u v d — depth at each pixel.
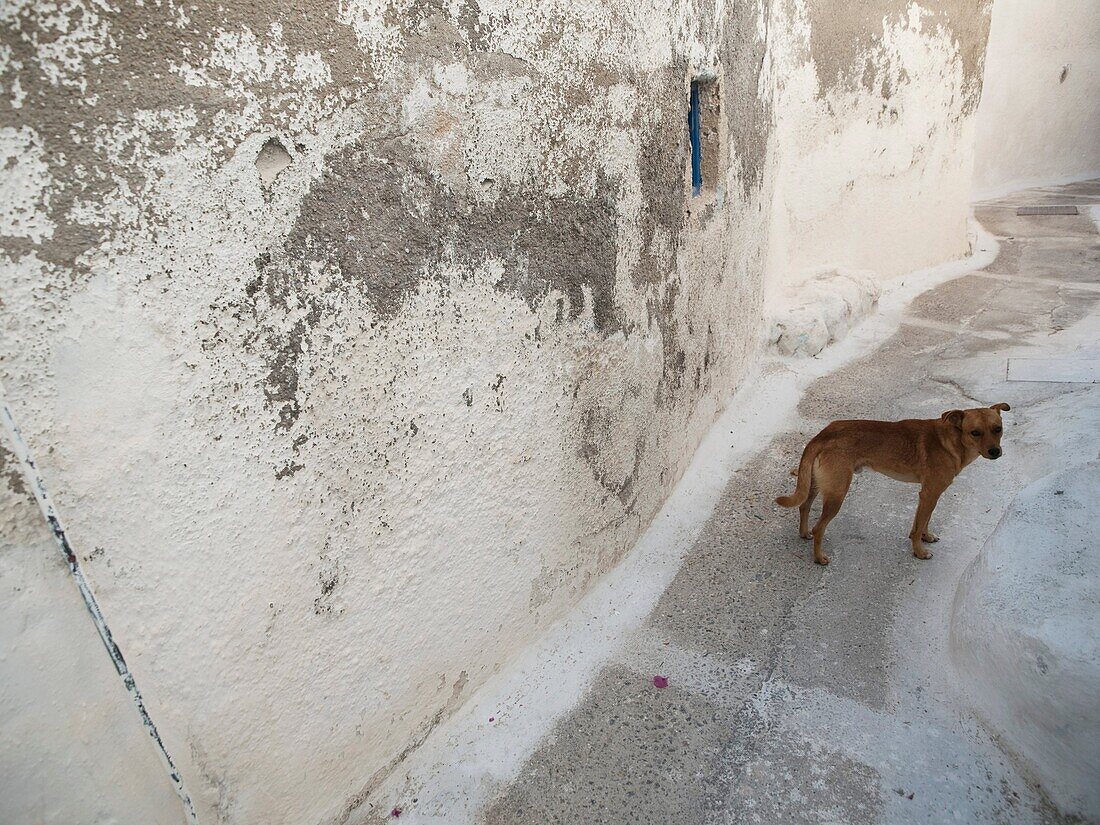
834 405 4.66
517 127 2.01
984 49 7.99
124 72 1.13
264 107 1.34
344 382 1.63
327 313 1.56
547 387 2.38
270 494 1.52
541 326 2.29
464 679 2.32
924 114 7.27
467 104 1.82
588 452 2.73
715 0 3.31
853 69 6.16
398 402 1.80
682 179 3.17
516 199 2.06
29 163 1.05
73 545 1.19
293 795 1.75
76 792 1.25
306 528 1.63
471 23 1.78
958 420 2.79
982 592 2.32
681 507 3.60
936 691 2.38
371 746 1.99
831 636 2.70
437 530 2.04
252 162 1.34
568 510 2.67
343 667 1.82
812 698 2.43
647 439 3.23
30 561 1.14
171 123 1.21
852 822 2.02
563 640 2.72
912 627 2.68
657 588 3.04
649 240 2.91
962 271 7.84
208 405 1.36
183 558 1.38
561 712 2.43
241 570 1.50
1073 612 2.01
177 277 1.26
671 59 2.87
